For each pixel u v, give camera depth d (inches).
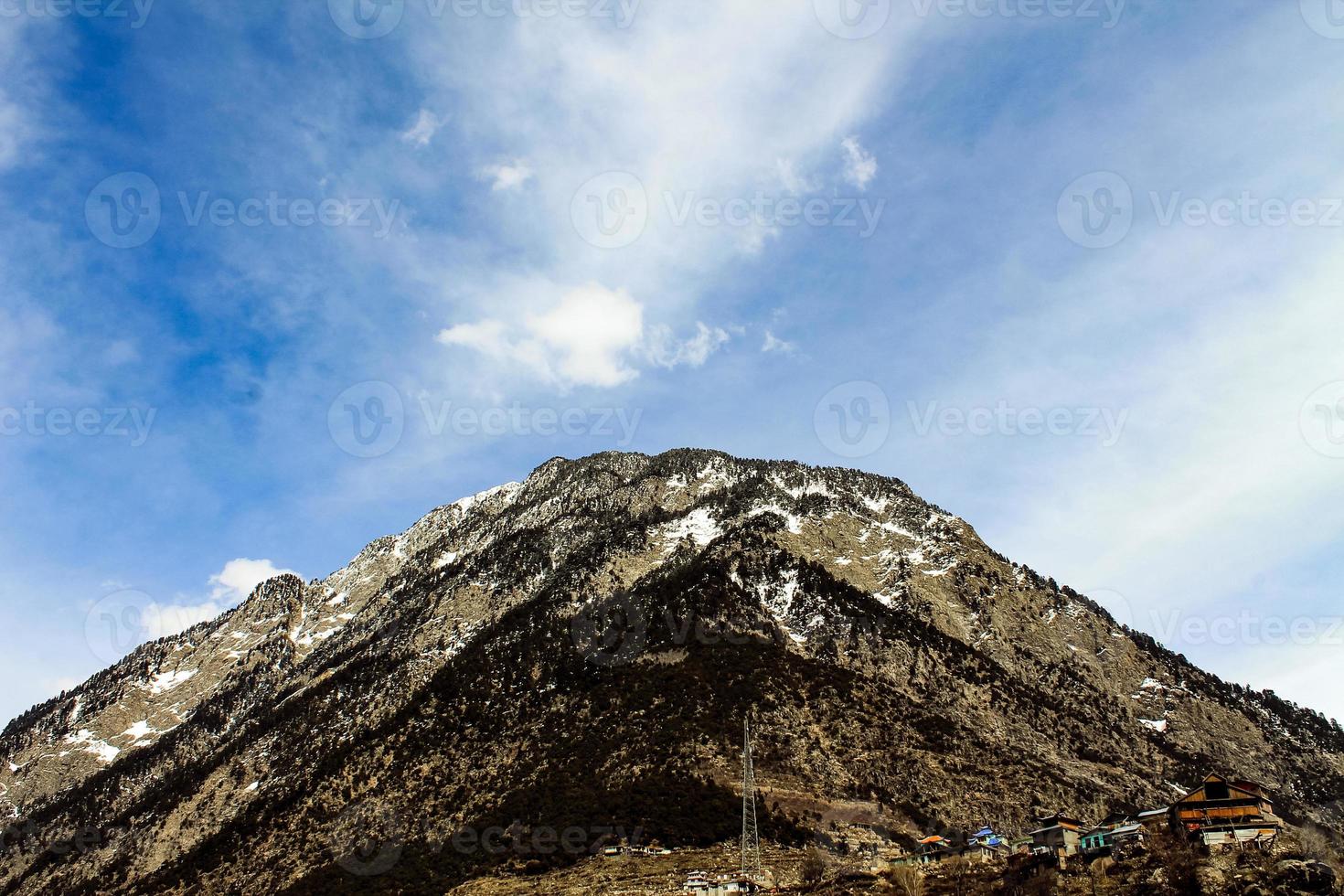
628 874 4832.7
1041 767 6486.2
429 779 6752.0
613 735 6466.5
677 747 6102.4
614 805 5620.1
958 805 5802.2
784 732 6269.7
